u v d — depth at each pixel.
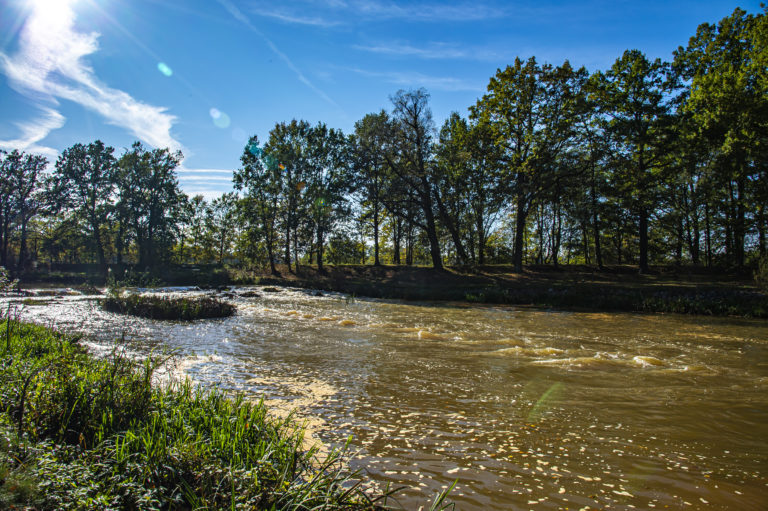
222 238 79.12
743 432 6.54
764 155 28.28
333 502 3.83
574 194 37.22
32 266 55.38
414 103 41.88
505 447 5.88
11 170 56.31
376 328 16.91
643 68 35.81
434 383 9.08
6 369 6.21
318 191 49.09
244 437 5.07
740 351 12.86
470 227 49.16
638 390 8.73
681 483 4.95
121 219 60.16
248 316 20.31
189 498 3.73
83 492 3.36
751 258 38.59
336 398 7.98
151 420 5.19
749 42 32.50
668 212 42.91
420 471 5.12
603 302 25.91
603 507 4.40
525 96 36.03
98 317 18.62
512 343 13.79
